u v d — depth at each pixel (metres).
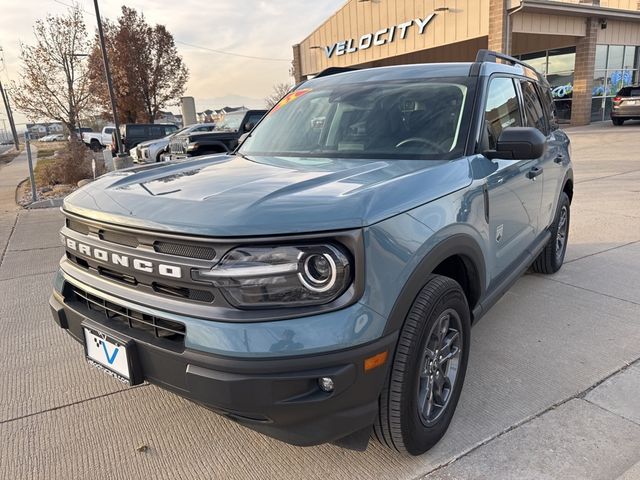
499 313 4.00
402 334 2.08
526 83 3.97
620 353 3.32
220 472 2.34
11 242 7.00
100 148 32.22
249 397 1.80
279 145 3.29
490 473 2.28
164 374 2.02
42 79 22.05
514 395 2.88
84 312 2.38
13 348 3.64
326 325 1.80
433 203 2.23
